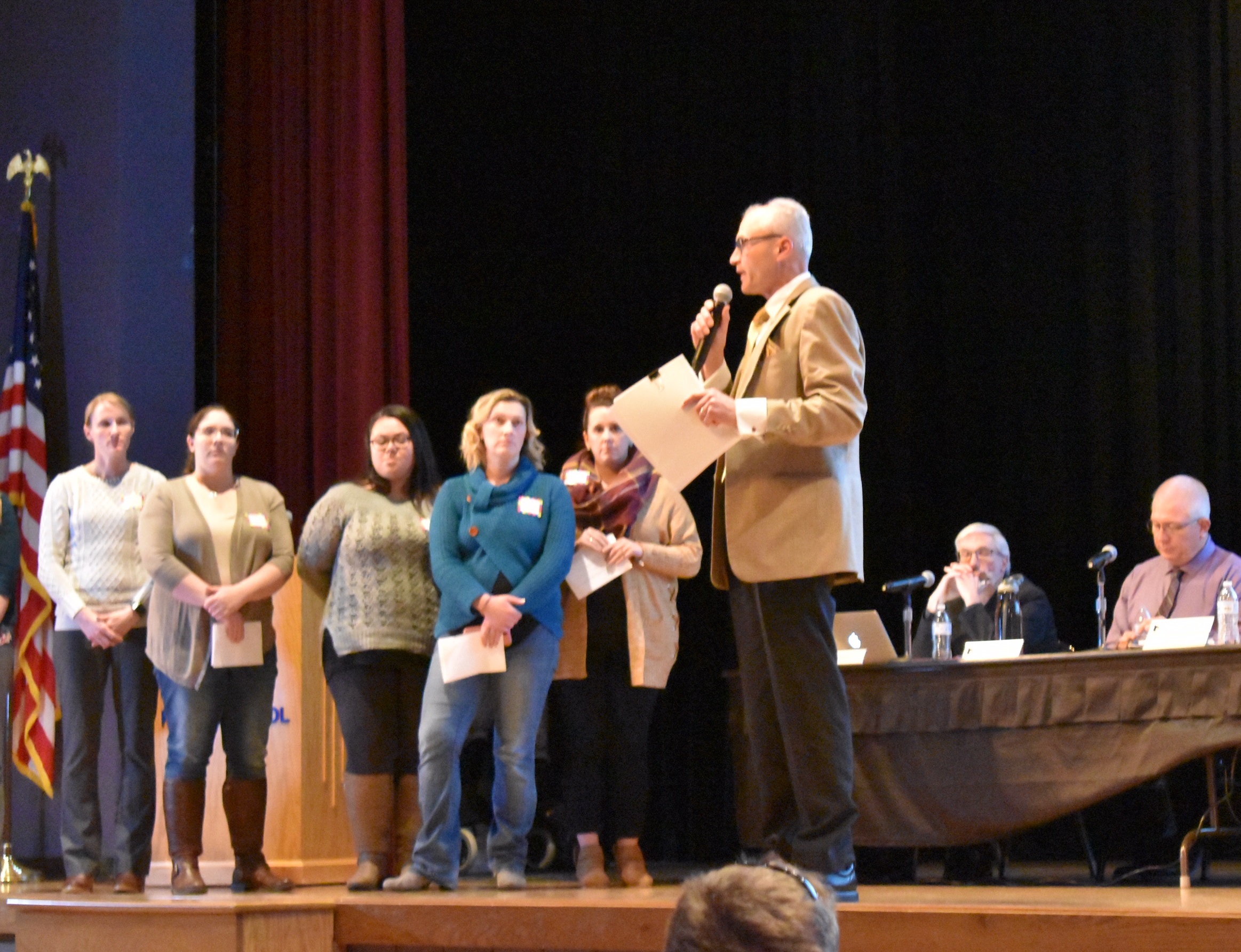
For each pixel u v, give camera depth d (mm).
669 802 6953
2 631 5852
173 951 3719
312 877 4863
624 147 7352
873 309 6879
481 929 3537
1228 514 6145
